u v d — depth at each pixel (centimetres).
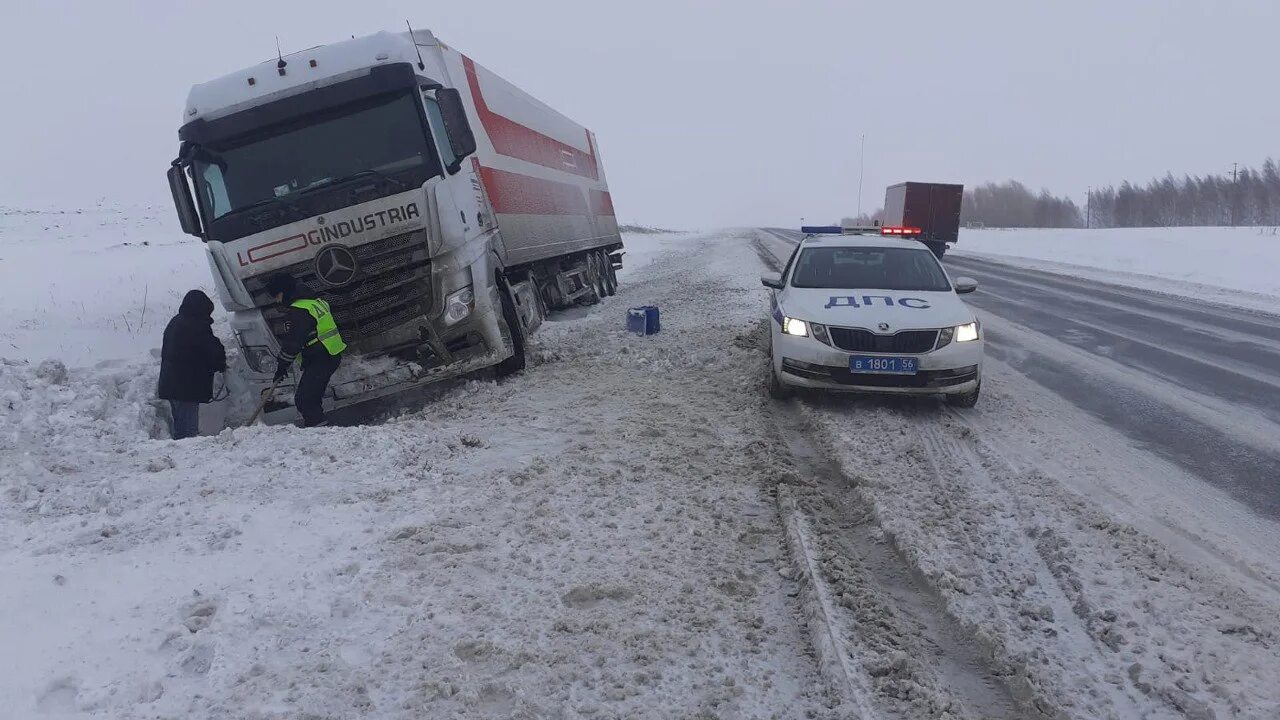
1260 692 291
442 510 451
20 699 271
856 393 759
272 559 384
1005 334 1162
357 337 752
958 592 368
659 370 859
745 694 288
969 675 310
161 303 1331
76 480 518
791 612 350
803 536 420
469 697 278
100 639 310
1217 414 705
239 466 531
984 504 471
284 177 746
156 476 512
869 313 711
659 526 434
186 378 720
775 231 6988
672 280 2236
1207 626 338
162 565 377
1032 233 4750
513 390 781
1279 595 365
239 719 264
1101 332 1184
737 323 1192
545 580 369
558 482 497
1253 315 1378
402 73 761
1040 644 327
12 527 426
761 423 650
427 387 856
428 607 341
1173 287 1852
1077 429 652
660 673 298
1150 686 295
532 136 1353
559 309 1535
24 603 334
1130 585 372
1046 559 402
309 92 750
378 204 732
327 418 807
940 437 620
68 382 705
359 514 445
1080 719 279
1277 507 482
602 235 1870
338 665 297
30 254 2438
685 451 566
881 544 425
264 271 725
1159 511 469
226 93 753
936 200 3153
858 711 275
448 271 766
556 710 273
